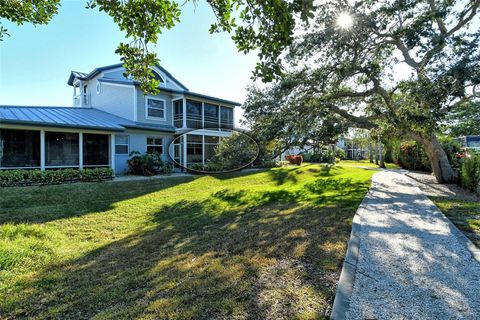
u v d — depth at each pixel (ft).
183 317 6.50
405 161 54.75
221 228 15.23
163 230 15.79
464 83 22.80
